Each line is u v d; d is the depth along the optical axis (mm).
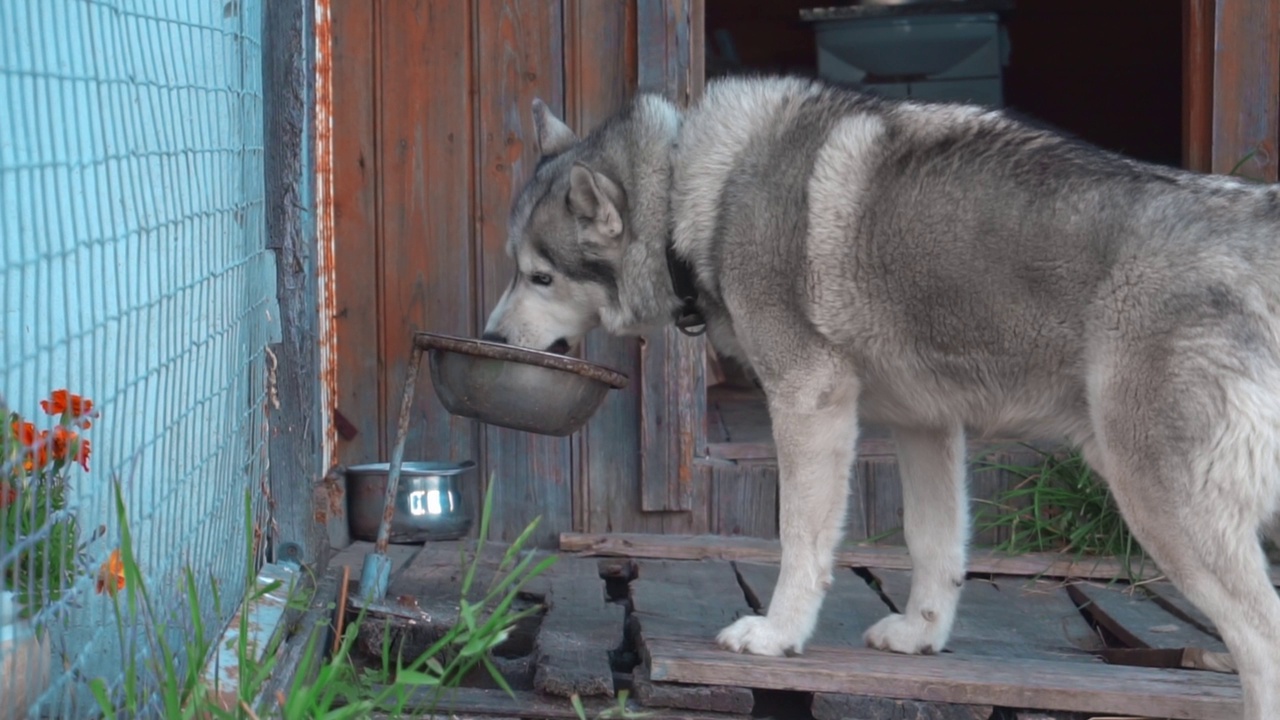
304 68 3688
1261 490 2791
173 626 2559
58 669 2191
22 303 1923
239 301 3250
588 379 3658
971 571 4625
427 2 4977
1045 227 3043
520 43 4984
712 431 5660
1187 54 5145
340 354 5051
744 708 3180
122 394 2381
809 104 3480
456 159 5023
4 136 2264
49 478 2102
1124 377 2912
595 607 3973
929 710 3146
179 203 2652
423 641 3525
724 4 9750
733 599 4094
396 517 4773
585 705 3215
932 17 7984
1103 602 4188
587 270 3861
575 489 5094
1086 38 9562
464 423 5090
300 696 2301
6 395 1850
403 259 5043
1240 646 2820
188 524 2721
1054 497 4816
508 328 3996
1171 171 3061
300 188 3650
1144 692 3098
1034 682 3152
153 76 2697
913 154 3246
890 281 3240
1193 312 2822
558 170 3918
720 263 3504
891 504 5047
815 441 3369
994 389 3219
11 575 2057
